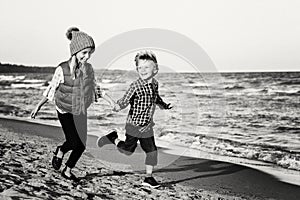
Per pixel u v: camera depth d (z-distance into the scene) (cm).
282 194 477
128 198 372
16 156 480
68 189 366
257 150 756
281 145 801
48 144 629
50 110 1144
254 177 550
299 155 717
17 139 662
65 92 380
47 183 372
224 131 929
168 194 407
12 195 318
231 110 1172
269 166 632
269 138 872
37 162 457
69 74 377
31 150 542
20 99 1284
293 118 1096
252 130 958
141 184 423
